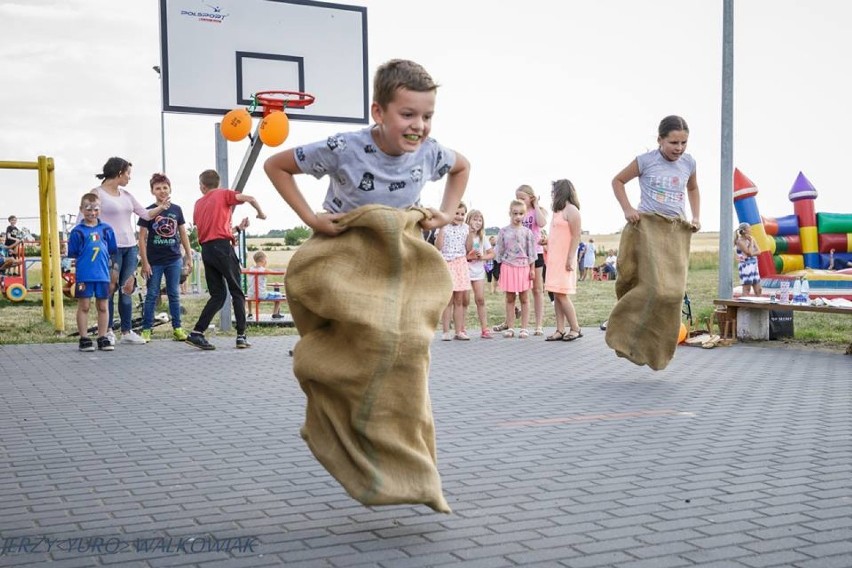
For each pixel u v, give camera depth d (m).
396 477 3.64
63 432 5.98
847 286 17.05
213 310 10.82
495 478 4.70
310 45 13.95
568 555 3.48
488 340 12.12
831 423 6.17
